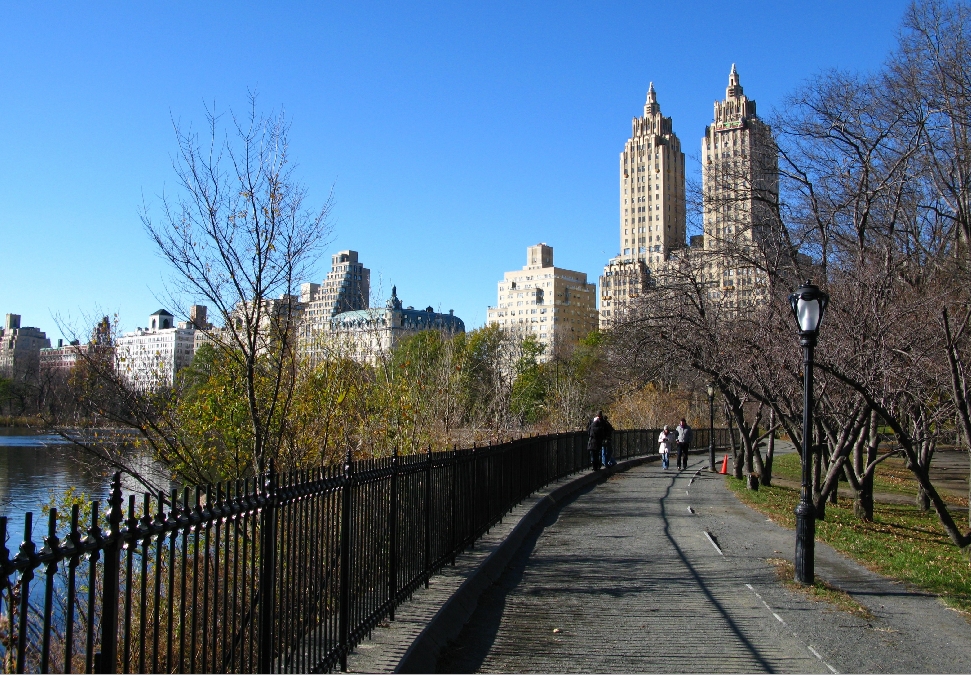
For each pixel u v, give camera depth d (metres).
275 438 12.91
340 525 6.46
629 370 26.36
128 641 3.45
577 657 7.42
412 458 8.90
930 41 20.02
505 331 86.56
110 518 3.42
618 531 15.84
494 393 37.62
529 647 7.75
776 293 20.58
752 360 20.03
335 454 14.00
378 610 7.36
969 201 20.02
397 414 17.06
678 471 34.09
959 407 15.23
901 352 15.42
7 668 3.21
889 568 12.74
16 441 28.75
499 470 14.95
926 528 21.06
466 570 10.29
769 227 23.17
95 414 12.22
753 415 33.53
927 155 20.12
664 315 23.45
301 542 5.56
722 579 11.27
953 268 19.52
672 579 11.23
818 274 19.95
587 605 9.58
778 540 15.12
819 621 9.05
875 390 16.64
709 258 24.61
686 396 41.34
